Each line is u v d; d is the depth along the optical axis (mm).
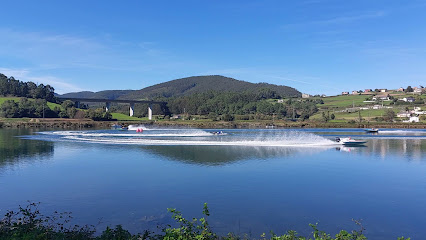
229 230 22172
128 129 155125
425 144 81312
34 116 184875
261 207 27188
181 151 62906
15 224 17250
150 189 32906
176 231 15438
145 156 56000
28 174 40438
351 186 34781
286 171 42688
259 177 38906
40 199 29359
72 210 26219
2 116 174750
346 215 25656
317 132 141375
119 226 18391
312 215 25531
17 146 70875
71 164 47812
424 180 38031
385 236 21719
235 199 29484
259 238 20844
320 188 33875
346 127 177500
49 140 85250
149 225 22734
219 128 181250
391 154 61250
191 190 32469
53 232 16766
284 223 23688
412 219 24906
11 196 30312
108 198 29641
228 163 48781
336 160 52656
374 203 28828
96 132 123312
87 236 17531
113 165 47000
